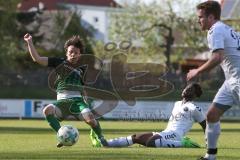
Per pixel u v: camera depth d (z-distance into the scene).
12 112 68.12
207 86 62.06
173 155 20.59
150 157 19.80
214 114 18.03
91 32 155.38
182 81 62.62
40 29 133.88
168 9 115.25
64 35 130.50
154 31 116.44
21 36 116.44
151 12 116.00
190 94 24.92
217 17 17.83
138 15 117.44
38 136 34.22
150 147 24.44
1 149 23.94
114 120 61.78
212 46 17.34
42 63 23.95
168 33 117.12
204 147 24.55
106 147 24.55
